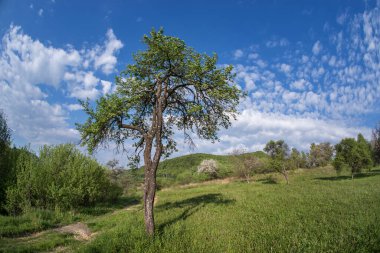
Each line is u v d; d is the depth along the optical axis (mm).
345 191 27094
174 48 14344
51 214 23969
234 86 15016
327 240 10516
